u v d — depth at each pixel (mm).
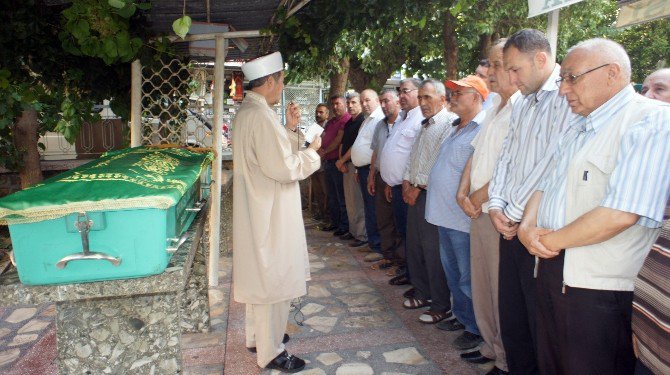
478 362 2977
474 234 2777
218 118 3803
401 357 3072
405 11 3271
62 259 1679
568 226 1797
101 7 2797
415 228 3695
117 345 2025
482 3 8023
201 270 3355
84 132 7988
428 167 3465
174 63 4020
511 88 2529
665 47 13781
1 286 1711
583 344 1858
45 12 3113
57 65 3531
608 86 1763
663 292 1448
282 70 2855
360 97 5285
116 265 1724
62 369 2016
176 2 3143
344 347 3213
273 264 2713
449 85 3039
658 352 1468
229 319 3625
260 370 2920
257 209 2674
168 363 2064
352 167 5625
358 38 3713
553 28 3006
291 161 2641
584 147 1839
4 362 3158
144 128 4109
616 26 4758
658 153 1574
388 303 3953
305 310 3832
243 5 3289
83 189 1726
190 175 2234
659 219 1580
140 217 1705
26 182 6496
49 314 3918
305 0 3084
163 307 2023
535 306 2178
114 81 4031
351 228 5789
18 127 6223
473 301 2865
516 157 2332
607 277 1776
